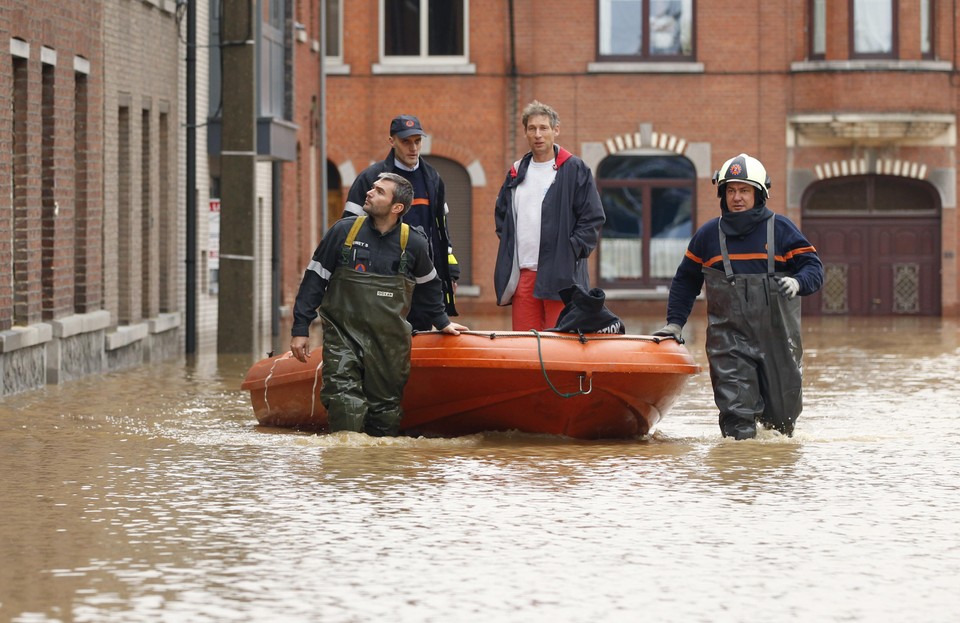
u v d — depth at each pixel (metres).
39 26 25.86
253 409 20.34
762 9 59.12
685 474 15.31
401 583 10.50
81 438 18.38
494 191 59.97
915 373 30.11
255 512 13.05
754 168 18.30
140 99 32.72
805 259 18.31
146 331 32.59
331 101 60.06
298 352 18.34
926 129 58.00
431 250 19.16
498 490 14.23
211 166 40.16
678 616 9.68
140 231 32.88
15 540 11.86
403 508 13.27
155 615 9.62
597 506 13.40
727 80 59.31
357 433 18.16
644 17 59.78
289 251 48.81
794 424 18.97
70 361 27.70
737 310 18.31
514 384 18.19
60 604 9.89
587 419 18.55
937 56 58.28
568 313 18.77
